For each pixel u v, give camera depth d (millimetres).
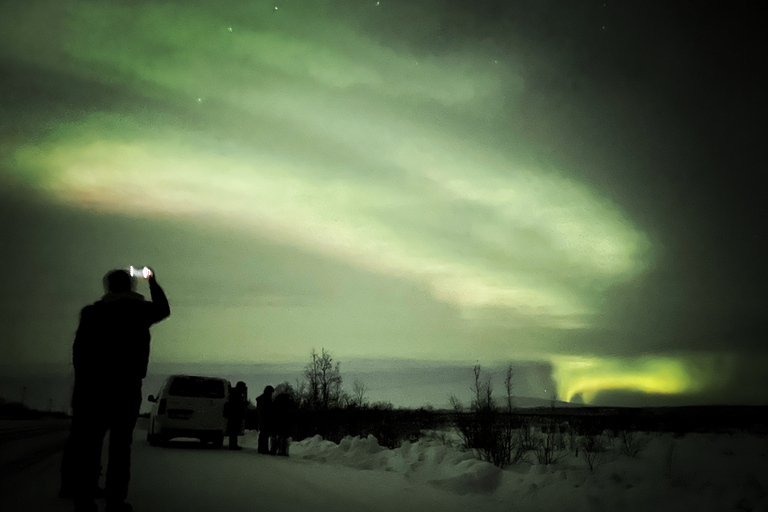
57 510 5496
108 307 5406
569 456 13367
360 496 7762
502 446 12523
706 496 7926
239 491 7375
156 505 5984
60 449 13984
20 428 28406
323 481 9086
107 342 5309
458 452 11336
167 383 17312
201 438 17172
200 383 17500
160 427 16703
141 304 5559
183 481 8141
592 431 20297
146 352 5508
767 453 14055
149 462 11047
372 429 20812
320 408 24547
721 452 14391
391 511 6738
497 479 9297
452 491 8836
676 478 9844
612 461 12305
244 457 13328
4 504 5824
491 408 13773
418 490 8672
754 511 7332
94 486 5516
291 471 10336
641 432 23469
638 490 8211
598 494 8117
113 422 5242
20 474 8664
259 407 15562
